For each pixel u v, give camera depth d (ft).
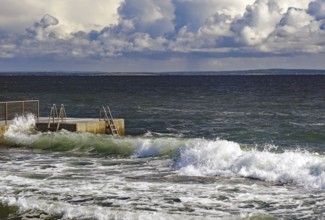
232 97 265.34
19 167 63.93
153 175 57.88
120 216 40.68
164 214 40.91
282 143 93.20
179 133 110.01
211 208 43.52
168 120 139.13
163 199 46.42
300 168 55.01
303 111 171.94
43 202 44.55
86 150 79.30
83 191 49.34
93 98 256.73
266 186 51.57
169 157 70.38
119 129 98.99
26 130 92.48
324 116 151.64
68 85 480.64
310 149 85.35
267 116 151.53
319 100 235.61
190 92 331.98
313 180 52.13
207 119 141.79
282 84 512.63
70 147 81.66
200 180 54.80
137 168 62.75
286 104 208.44
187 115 155.43
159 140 75.72
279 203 45.06
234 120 138.72
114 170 61.41
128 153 75.41
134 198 46.75
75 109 180.04
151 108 187.01
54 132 89.25
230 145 63.98
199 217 40.24
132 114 159.84
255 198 46.78
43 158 72.33
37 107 98.89
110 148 77.92
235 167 58.65
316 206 44.09
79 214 41.57
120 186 51.55
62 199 46.50
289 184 52.44
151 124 128.67
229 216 41.11
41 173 59.26
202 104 209.97
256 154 59.31
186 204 44.75
